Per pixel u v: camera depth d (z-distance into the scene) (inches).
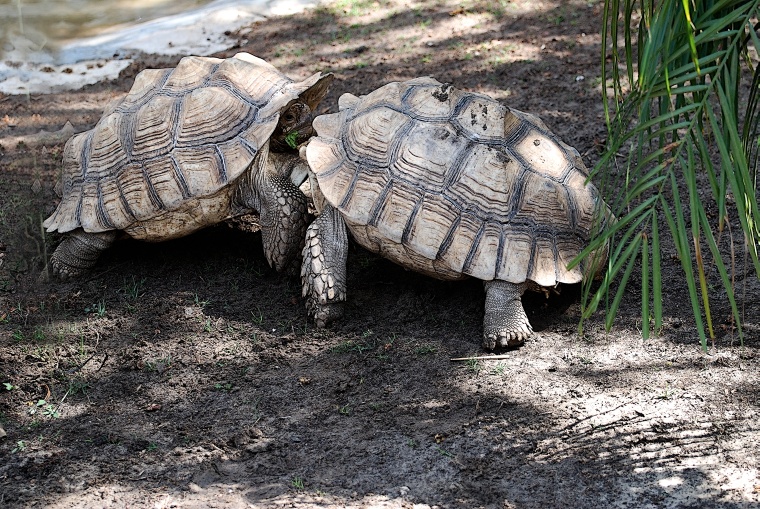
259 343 171.3
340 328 175.6
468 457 136.9
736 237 196.2
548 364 160.1
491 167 165.5
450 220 162.7
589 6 369.1
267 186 185.6
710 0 115.6
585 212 170.9
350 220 167.6
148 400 155.6
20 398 156.0
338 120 183.0
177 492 131.6
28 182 233.3
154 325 178.5
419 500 128.0
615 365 158.4
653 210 112.9
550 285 161.6
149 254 205.9
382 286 189.9
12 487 133.2
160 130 186.2
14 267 198.4
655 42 113.5
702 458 133.1
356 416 148.9
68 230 189.0
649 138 115.0
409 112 173.0
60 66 333.7
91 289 191.9
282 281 193.6
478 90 293.4
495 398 150.9
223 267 200.2
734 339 162.4
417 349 167.0
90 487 133.0
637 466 132.6
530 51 326.0
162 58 340.5
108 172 188.5
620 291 116.3
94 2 410.6
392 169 167.0
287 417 149.6
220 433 145.9
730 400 145.9
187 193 182.1
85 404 154.5
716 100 260.5
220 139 183.9
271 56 338.0
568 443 138.6
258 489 131.8
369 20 372.2
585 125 261.3
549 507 125.5
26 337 174.4
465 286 186.5
